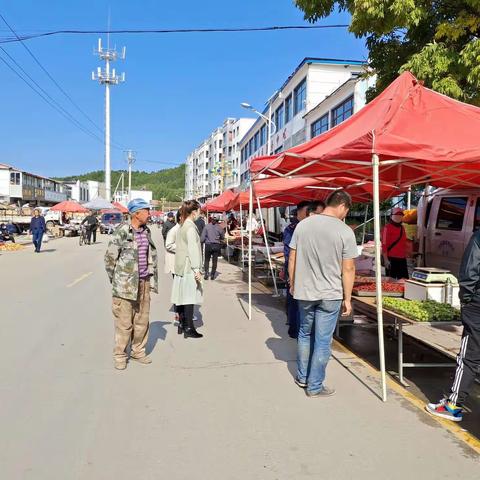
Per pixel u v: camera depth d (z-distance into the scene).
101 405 4.06
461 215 7.78
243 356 5.53
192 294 6.28
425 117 4.79
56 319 7.36
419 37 9.41
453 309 4.56
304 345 4.48
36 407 4.02
